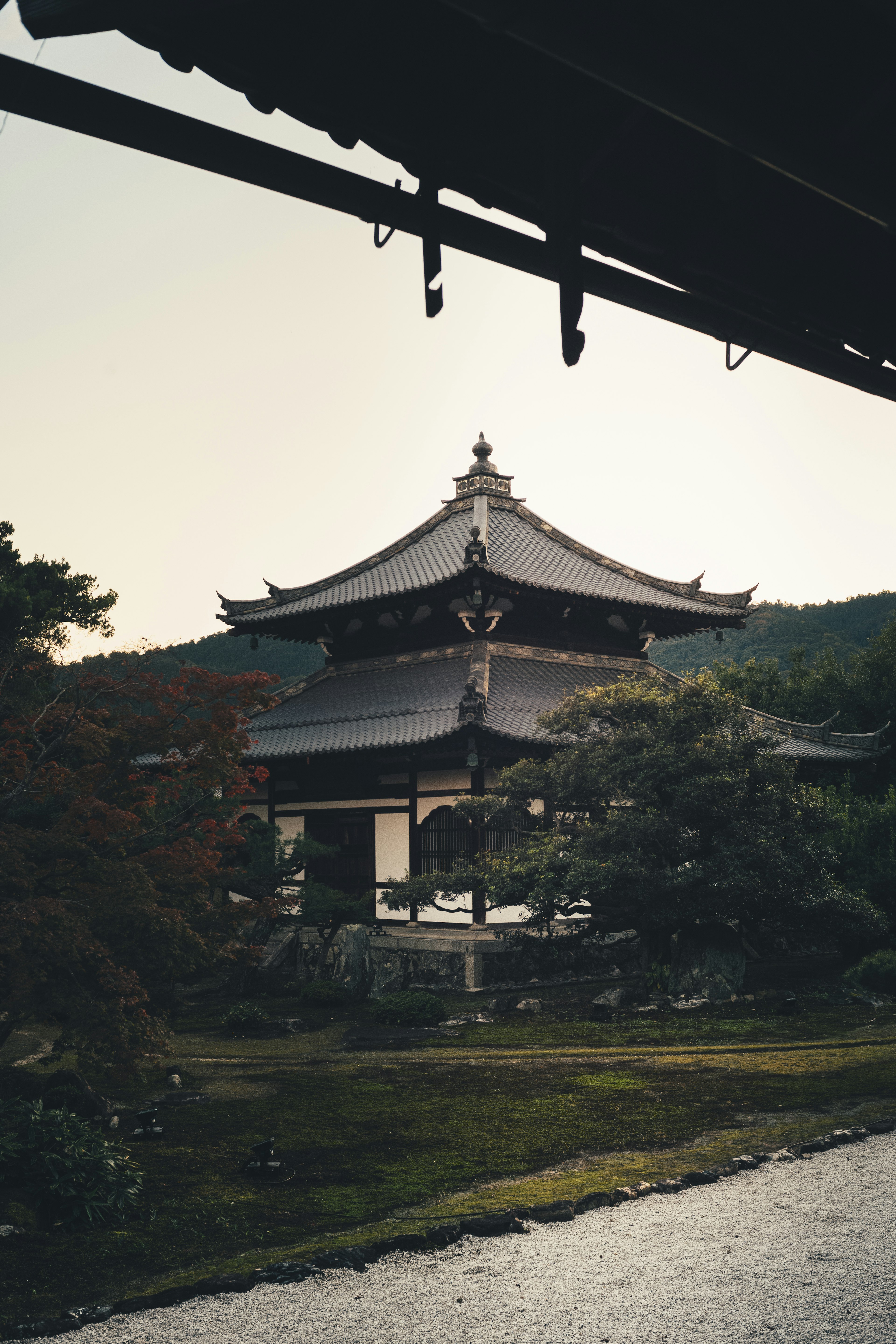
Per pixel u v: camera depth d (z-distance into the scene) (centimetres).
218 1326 690
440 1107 1405
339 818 3491
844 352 507
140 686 1509
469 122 404
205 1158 1148
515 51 383
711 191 430
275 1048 2067
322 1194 1018
